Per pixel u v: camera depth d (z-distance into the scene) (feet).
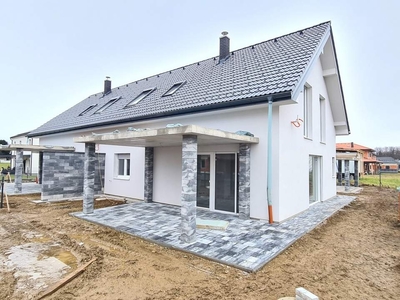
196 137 21.09
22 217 30.27
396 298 12.67
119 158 47.01
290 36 38.29
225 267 15.96
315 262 17.07
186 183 20.57
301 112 32.73
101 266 16.08
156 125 38.32
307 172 34.58
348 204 40.70
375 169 168.45
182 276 14.70
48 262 16.89
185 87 40.29
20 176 50.80
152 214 30.63
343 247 20.29
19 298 12.29
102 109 54.65
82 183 45.88
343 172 86.12
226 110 29.09
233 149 29.60
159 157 38.58
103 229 24.80
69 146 56.70
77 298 12.30
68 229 24.95
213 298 12.28
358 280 14.57
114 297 12.35
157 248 19.54
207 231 23.16
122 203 39.68
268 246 19.22
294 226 25.08
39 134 63.57
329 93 44.04
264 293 12.79
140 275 14.80
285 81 25.36
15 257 17.80
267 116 26.91
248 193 27.66
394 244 21.20
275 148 26.32
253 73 31.71
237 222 26.23
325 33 33.14
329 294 12.87
